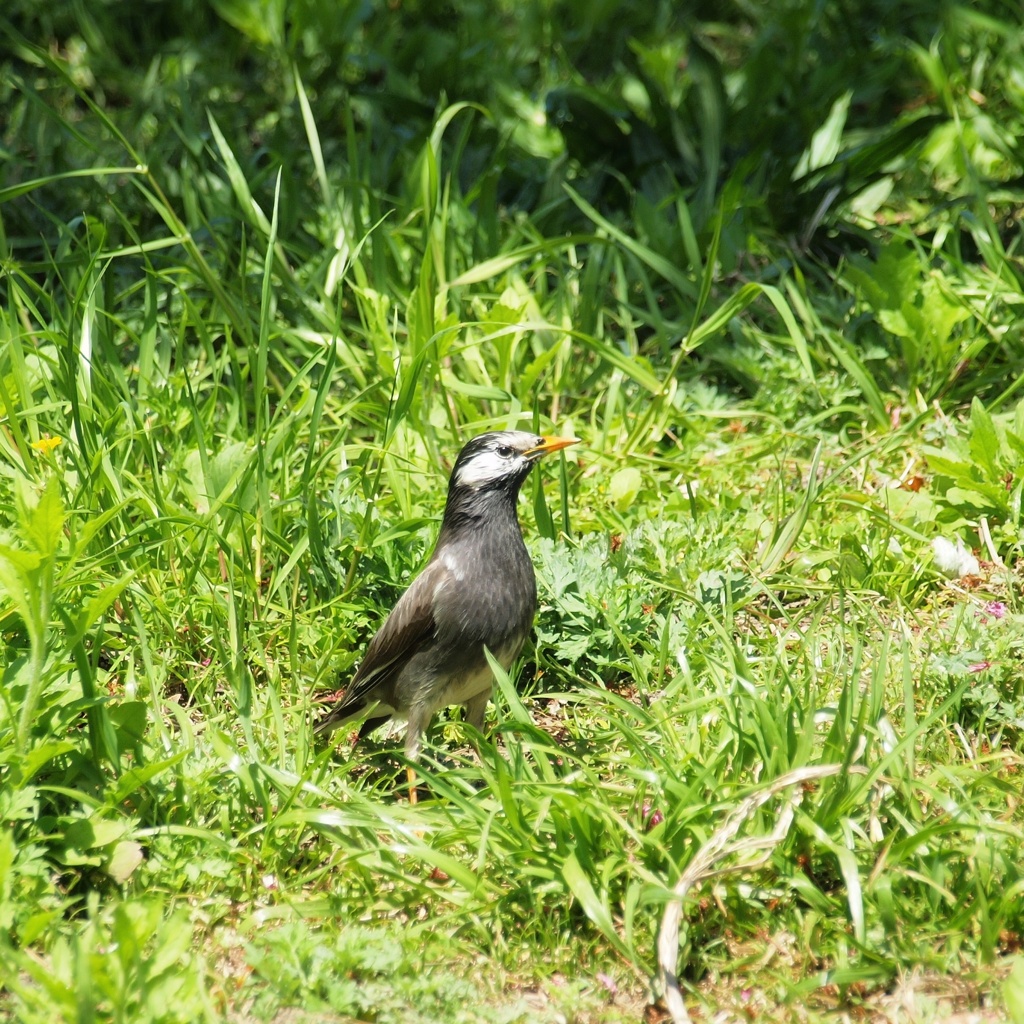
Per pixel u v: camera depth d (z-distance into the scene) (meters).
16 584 6.68
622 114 15.98
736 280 14.05
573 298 13.88
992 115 16.94
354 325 12.87
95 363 10.20
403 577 9.57
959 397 12.60
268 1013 6.10
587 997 6.34
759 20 20.53
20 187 10.64
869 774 6.72
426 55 18.09
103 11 20.53
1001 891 6.67
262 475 9.39
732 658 7.67
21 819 6.80
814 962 6.45
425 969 6.45
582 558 9.52
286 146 16.45
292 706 8.73
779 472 10.95
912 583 9.95
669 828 6.72
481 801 7.29
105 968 5.68
